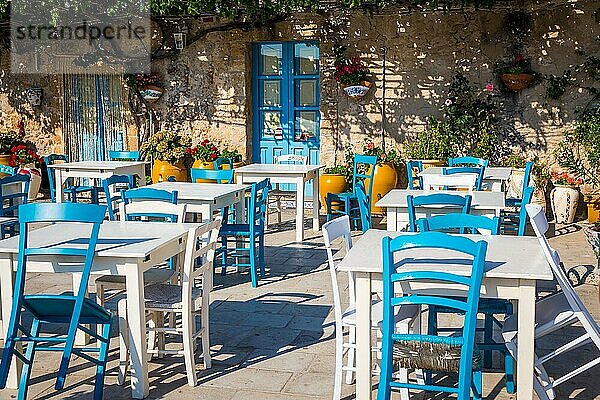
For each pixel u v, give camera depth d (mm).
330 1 9156
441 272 3045
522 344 3162
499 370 4102
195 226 4312
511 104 9406
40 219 3463
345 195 8500
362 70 9844
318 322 4992
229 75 10414
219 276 6371
